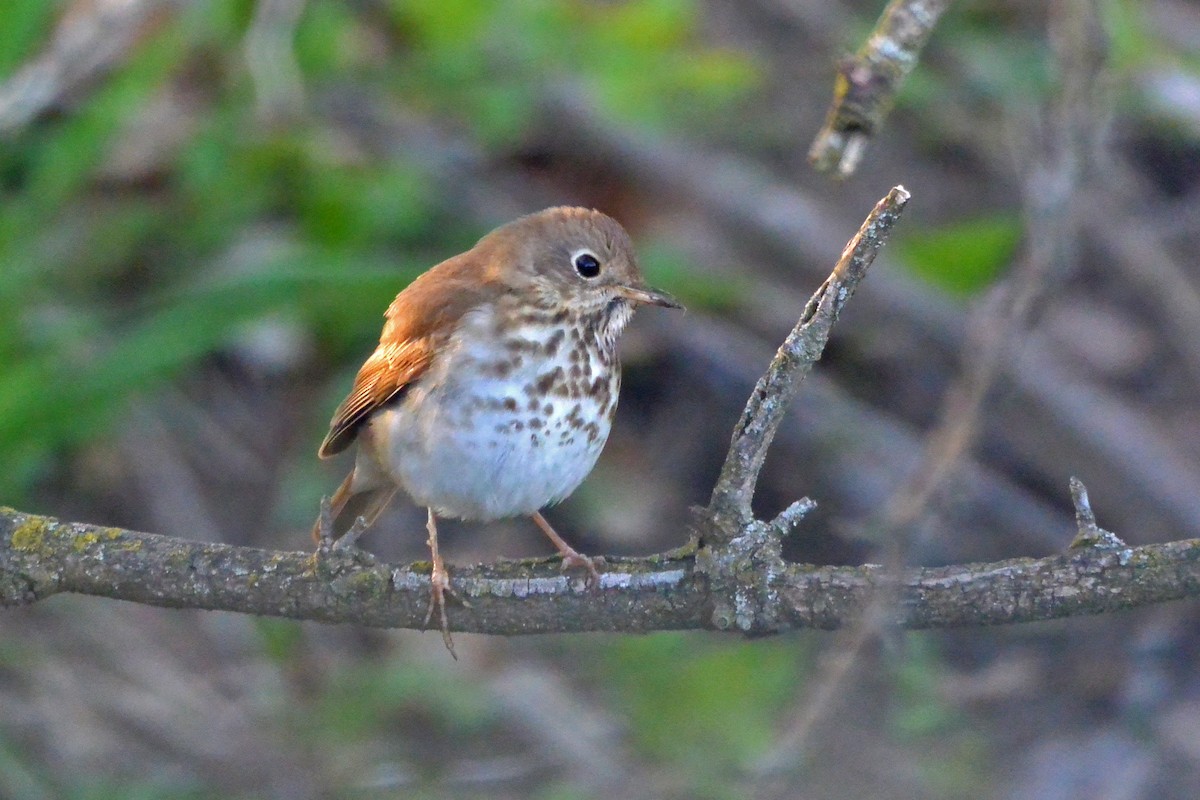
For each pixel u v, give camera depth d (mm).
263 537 13414
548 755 11844
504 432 8523
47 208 12664
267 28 12656
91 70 12797
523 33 13555
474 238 14234
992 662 12945
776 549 7117
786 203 14805
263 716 12164
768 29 16594
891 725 10984
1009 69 13555
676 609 7293
